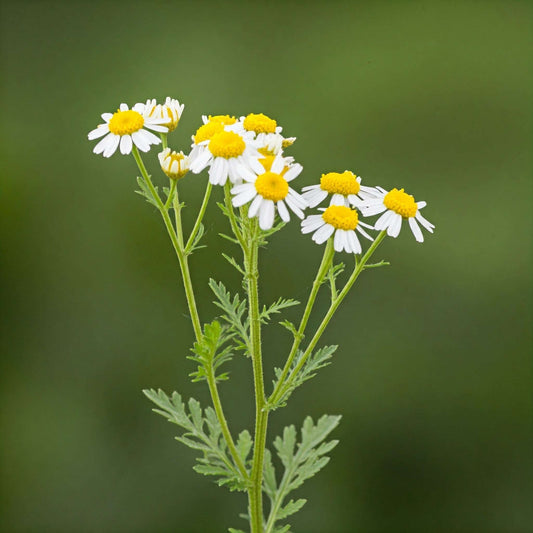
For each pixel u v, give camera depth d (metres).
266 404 0.68
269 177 0.66
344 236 0.67
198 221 0.68
